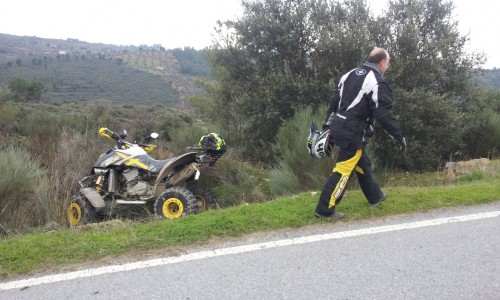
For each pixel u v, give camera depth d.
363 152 4.71
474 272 3.44
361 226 4.48
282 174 7.30
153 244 4.18
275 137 9.29
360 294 3.15
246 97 10.09
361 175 4.81
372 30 9.26
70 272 3.69
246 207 5.13
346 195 5.44
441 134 8.87
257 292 3.23
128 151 6.67
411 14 9.44
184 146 9.93
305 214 4.78
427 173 8.42
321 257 3.78
